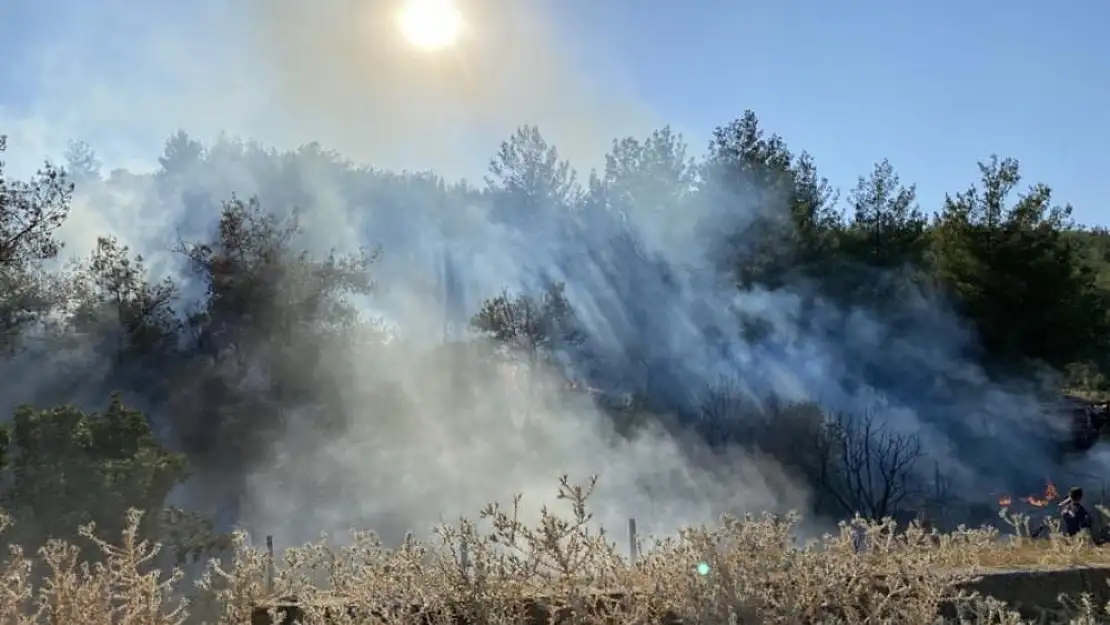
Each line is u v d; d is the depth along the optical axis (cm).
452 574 335
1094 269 2716
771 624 314
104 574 400
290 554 378
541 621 331
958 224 2559
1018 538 471
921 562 353
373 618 331
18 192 1791
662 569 334
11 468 782
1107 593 374
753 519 450
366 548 371
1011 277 2488
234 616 354
